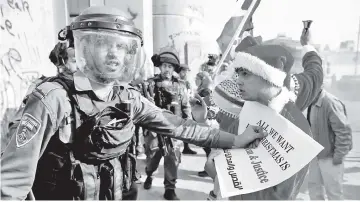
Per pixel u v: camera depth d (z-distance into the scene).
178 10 3.29
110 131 0.67
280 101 0.88
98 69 0.67
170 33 3.32
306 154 0.76
